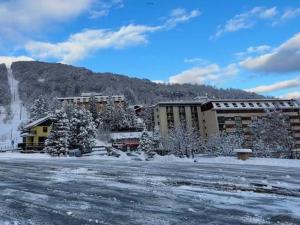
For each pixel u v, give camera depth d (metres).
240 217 9.12
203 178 17.55
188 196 12.18
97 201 11.26
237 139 63.97
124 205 10.64
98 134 91.00
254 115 107.00
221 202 11.13
